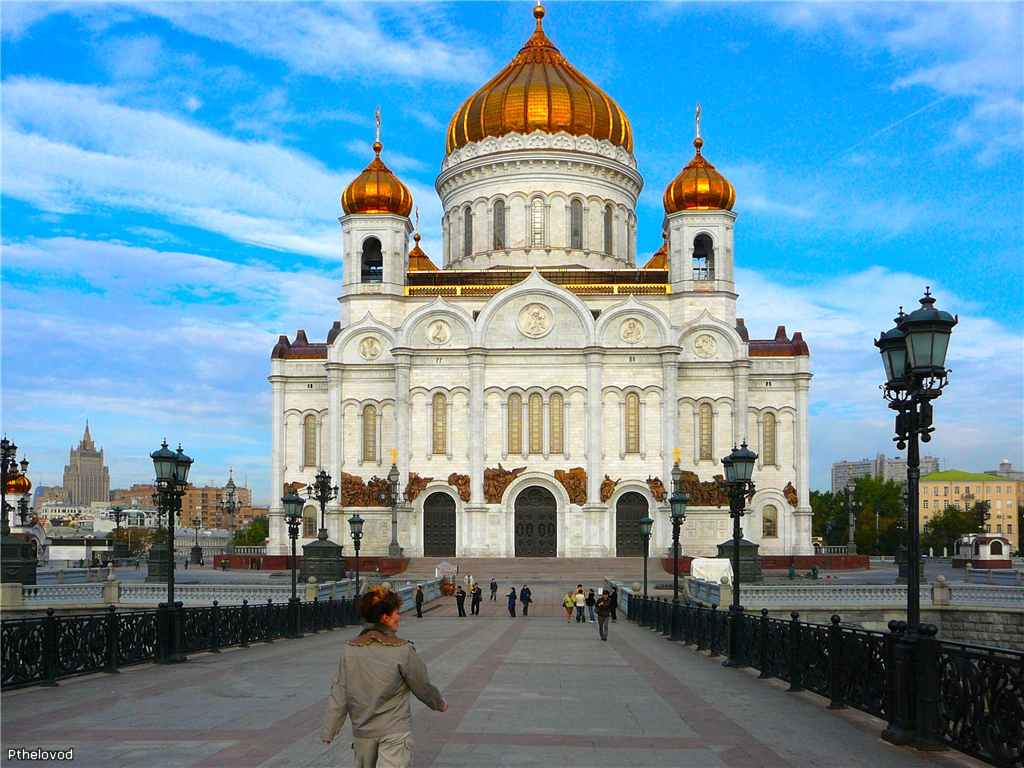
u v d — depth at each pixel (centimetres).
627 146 11000
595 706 2217
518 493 9512
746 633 3077
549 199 10506
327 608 4797
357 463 9756
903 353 2116
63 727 1891
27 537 10394
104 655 2777
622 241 10881
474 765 1603
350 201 10025
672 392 9388
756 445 9875
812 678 2447
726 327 9575
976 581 7369
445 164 11025
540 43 11138
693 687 2583
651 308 9506
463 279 10200
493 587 6944
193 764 1577
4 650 2372
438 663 3098
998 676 1611
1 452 6506
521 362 9594
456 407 9612
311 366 10156
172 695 2319
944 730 1759
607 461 9438
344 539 9631
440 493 9562
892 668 1906
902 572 7544
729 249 9788
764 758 1684
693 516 9431
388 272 9919
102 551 11919
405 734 1186
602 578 8344
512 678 2727
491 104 10675
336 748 1700
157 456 3266
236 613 3666
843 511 18188
